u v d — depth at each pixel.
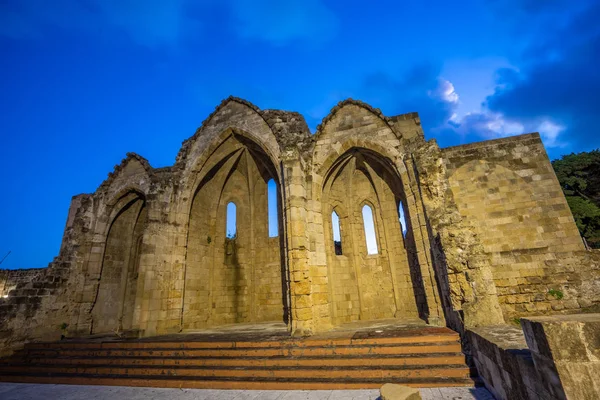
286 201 12.27
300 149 14.35
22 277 23.19
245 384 7.08
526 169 14.09
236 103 16.98
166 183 15.88
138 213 19.19
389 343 7.98
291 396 6.32
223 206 18.88
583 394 2.80
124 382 8.07
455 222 9.24
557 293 12.16
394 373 6.70
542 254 12.84
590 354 2.87
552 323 3.10
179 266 14.82
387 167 14.32
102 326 16.34
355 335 9.02
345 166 16.67
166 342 9.84
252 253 18.16
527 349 4.38
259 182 19.48
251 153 18.27
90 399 7.11
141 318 12.94
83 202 17.58
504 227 13.54
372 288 15.59
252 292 17.61
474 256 8.16
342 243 16.44
